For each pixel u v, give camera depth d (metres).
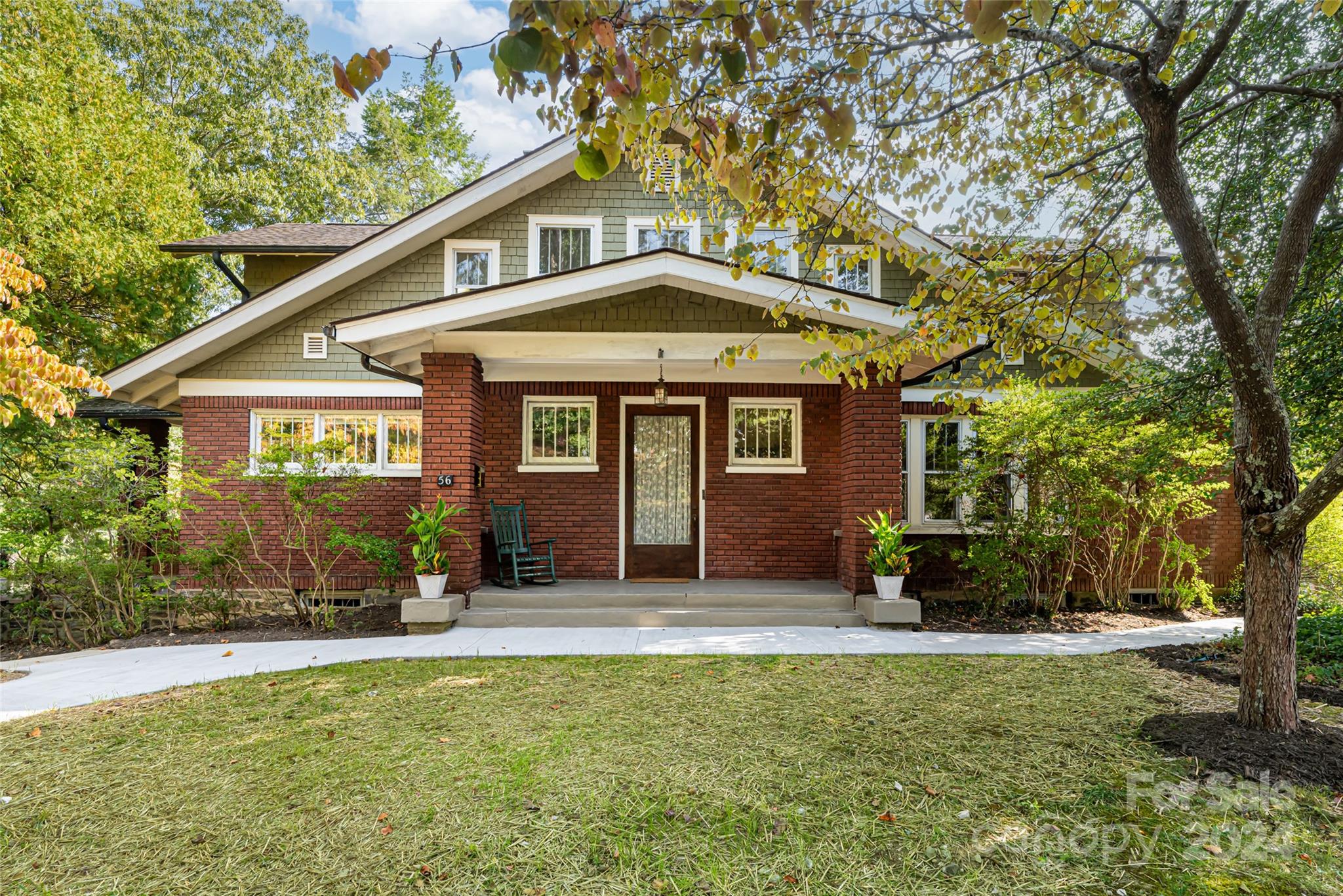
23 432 10.41
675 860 2.91
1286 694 4.21
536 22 1.86
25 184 11.69
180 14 21.28
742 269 4.71
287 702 5.12
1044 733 4.36
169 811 3.36
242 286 10.92
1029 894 2.68
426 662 6.31
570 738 4.29
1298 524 4.07
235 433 9.97
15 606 7.67
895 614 7.74
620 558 9.96
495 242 10.09
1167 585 9.59
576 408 10.16
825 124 2.47
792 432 10.19
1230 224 6.48
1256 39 5.84
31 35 12.78
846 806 3.38
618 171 10.16
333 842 3.05
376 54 2.14
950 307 4.88
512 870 2.82
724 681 5.59
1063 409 8.03
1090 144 5.59
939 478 10.05
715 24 2.42
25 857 2.96
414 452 10.20
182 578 9.55
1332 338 6.00
